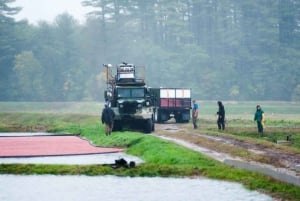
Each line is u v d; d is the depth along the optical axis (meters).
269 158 49.88
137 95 83.50
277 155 51.75
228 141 63.44
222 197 36.22
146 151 59.25
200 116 148.62
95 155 60.75
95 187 40.53
